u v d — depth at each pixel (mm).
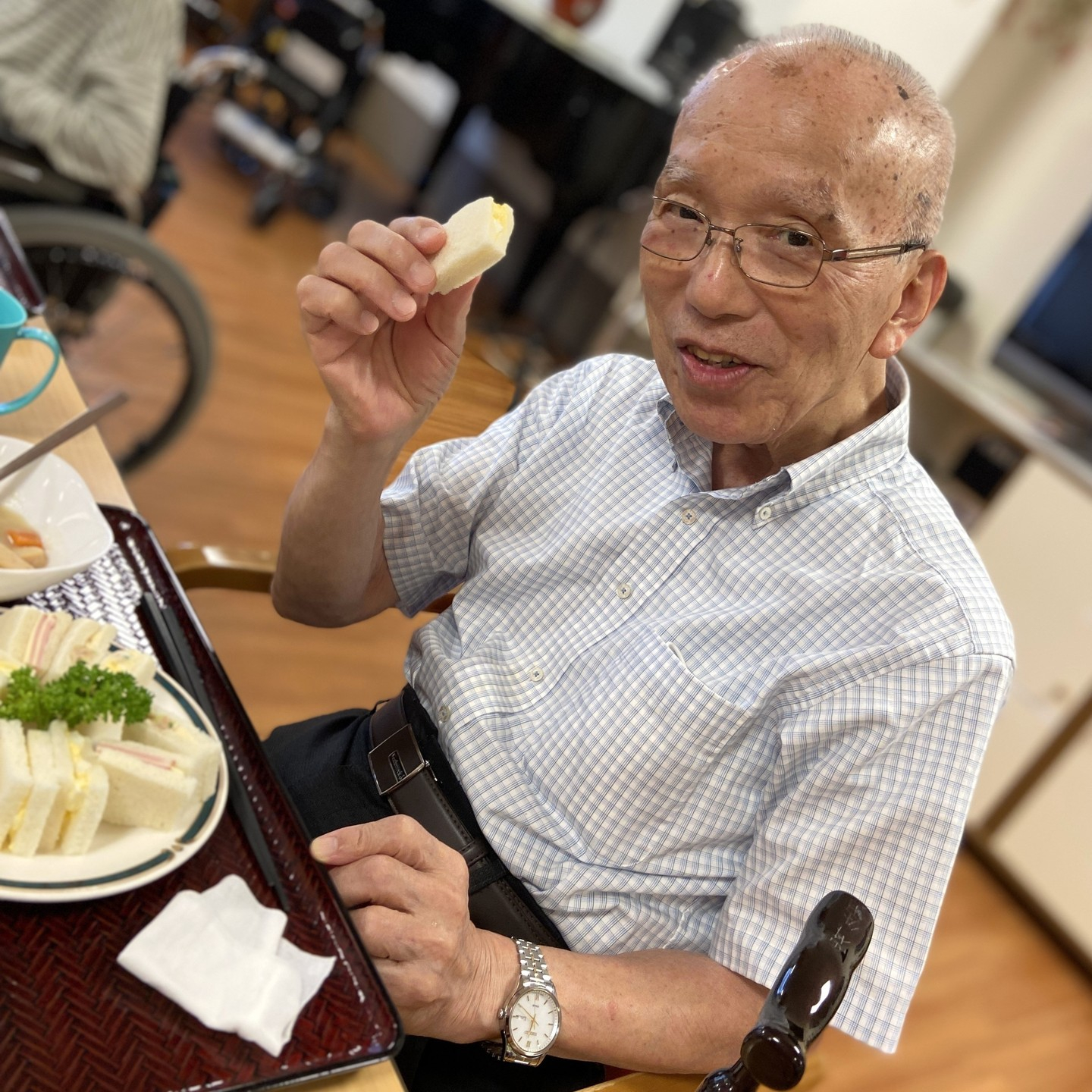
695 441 1099
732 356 942
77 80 2162
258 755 848
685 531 1055
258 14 4566
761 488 1024
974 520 2977
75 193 2209
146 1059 619
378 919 816
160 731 763
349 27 4355
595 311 4691
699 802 993
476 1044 1022
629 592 1062
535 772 1039
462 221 874
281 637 2334
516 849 1013
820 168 875
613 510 1117
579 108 3994
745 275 907
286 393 3295
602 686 1027
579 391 1207
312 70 4531
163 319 3162
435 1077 1003
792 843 915
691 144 921
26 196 2172
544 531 1154
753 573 1018
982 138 3428
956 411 3303
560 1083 1024
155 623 933
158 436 2385
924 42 3453
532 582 1121
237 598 2375
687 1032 909
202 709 872
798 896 909
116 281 2184
